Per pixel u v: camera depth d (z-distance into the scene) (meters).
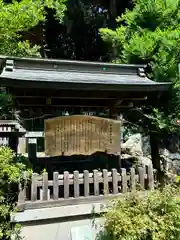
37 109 5.68
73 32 17.22
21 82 3.86
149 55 6.25
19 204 3.65
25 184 3.74
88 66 4.98
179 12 7.07
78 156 6.66
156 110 5.73
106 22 16.58
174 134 6.55
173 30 6.68
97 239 3.87
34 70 4.62
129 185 4.37
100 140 4.64
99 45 17.31
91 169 6.14
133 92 4.77
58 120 4.42
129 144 8.72
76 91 4.53
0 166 3.45
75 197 3.99
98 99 5.28
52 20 15.52
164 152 7.41
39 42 14.97
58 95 4.70
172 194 3.88
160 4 6.91
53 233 3.72
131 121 6.49
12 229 3.46
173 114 5.95
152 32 6.64
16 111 6.20
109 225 3.60
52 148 4.35
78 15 16.55
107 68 5.11
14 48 7.94
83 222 3.89
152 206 3.64
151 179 4.45
